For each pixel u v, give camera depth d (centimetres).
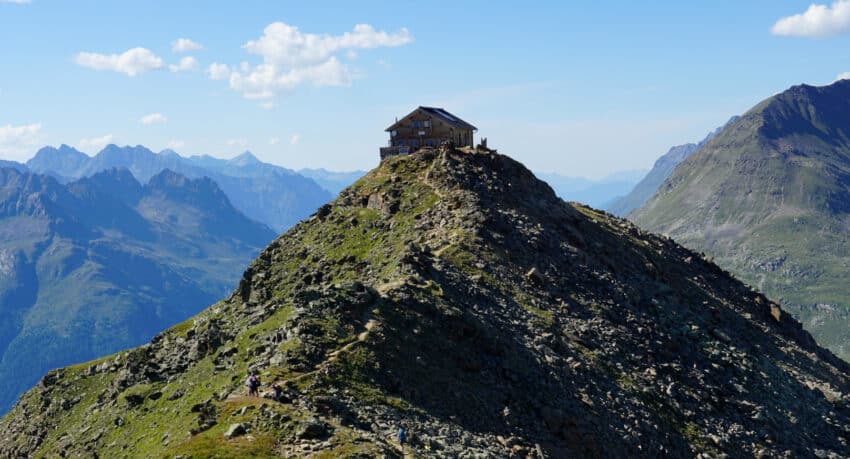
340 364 6862
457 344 7944
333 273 11281
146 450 7244
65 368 12362
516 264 10819
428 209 12169
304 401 6059
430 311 8175
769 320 15675
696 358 10875
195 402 7656
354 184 14312
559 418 7575
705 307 13338
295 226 13788
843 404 11744
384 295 8256
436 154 14300
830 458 9762
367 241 11906
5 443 10969
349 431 5669
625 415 8362
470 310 8844
